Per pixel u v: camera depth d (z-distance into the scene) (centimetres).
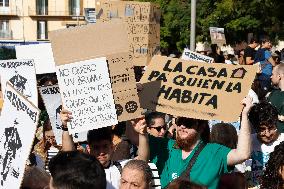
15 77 954
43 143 815
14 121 545
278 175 561
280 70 1067
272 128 743
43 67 1191
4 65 956
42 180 557
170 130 893
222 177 656
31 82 959
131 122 687
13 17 7575
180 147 659
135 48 1198
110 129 648
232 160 627
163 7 3538
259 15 2781
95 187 414
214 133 747
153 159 673
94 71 637
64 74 637
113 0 1202
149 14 1193
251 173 752
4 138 555
